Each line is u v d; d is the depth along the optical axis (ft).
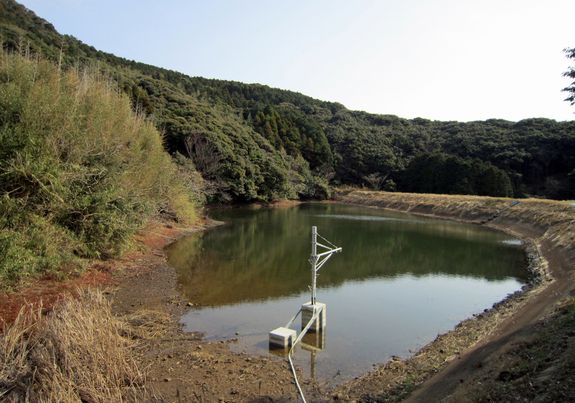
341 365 29.99
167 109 169.89
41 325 24.39
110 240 53.88
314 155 250.37
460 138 255.70
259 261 67.41
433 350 32.40
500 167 210.38
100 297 27.40
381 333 37.24
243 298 46.52
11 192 40.70
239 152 172.35
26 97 43.60
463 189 191.01
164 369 27.63
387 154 252.21
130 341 31.73
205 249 75.46
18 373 19.57
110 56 250.98
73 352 21.06
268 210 163.12
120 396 20.72
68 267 44.65
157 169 77.61
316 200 223.71
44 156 42.78
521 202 125.90
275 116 255.50
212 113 194.49
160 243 75.46
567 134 209.97
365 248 83.46
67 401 18.47
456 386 22.26
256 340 34.22
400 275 61.41
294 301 46.14
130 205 56.08
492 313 42.19
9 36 109.81
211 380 26.43
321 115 345.10
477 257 75.87
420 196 182.91
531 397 17.62
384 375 28.02
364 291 52.06
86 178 49.29
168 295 45.44
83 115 50.03
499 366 22.86
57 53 121.29
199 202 119.34
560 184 187.93
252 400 24.14
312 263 36.42
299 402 24.13
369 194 213.05
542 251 76.84
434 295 50.80
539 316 32.17
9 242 36.45
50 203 44.04
